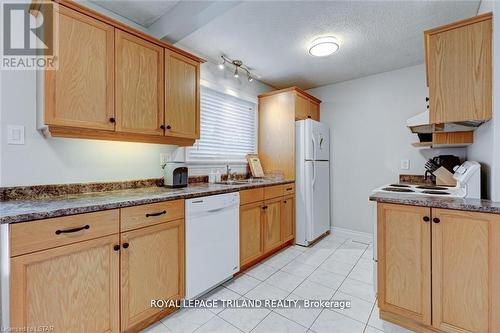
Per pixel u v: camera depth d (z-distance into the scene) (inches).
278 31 89.0
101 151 76.3
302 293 80.0
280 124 133.6
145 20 85.7
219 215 82.0
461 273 53.9
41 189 64.1
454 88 61.9
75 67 60.1
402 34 91.0
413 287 60.2
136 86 72.2
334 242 129.8
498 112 56.6
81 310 49.7
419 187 92.5
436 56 64.0
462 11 77.0
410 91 120.7
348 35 91.7
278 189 115.3
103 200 57.8
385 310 65.0
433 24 84.4
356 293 79.9
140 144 86.5
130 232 57.9
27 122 62.1
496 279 50.0
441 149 112.4
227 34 91.1
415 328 61.4
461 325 53.9
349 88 139.7
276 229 113.4
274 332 61.9
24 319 42.6
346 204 141.7
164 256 65.5
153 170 90.4
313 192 126.1
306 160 125.3
